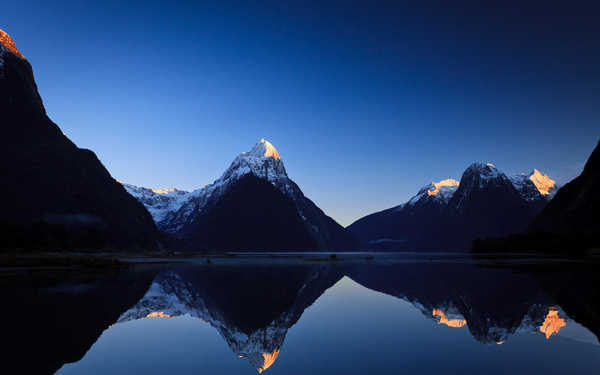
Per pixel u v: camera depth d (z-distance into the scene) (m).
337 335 12.88
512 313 16.94
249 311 18.09
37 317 15.47
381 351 10.75
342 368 9.10
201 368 9.23
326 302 20.92
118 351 10.80
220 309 18.62
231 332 13.48
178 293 24.34
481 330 13.58
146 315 16.66
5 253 75.69
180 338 12.55
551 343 11.52
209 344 11.72
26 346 11.04
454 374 8.55
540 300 20.77
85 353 10.51
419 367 9.16
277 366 9.30
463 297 22.41
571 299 21.03
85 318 15.55
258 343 11.85
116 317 15.98
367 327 14.25
